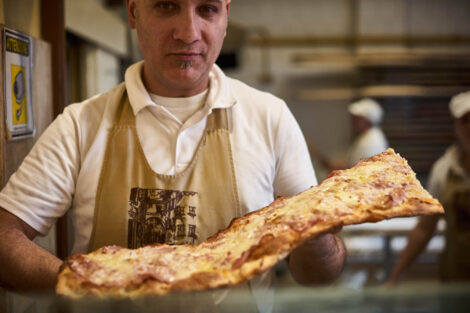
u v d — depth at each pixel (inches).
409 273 143.8
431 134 271.1
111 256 33.7
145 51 43.4
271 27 287.3
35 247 39.4
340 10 285.7
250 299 26.8
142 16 42.1
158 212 45.4
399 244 158.7
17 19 59.2
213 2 41.6
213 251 33.7
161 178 45.9
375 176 36.9
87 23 86.7
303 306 22.5
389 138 273.1
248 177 46.8
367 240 159.5
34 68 58.1
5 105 49.8
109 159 46.5
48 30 67.7
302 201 35.0
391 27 285.7
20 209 43.3
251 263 30.5
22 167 45.3
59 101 68.2
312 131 288.2
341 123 286.5
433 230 94.1
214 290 29.6
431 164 271.3
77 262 31.9
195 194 46.0
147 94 46.7
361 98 281.0
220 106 47.1
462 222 90.1
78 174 46.9
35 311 30.5
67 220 68.8
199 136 47.1
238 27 197.5
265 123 48.3
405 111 272.7
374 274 148.9
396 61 273.1
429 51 280.1
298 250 39.2
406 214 32.5
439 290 22.1
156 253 34.1
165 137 47.0
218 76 48.9
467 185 90.0
